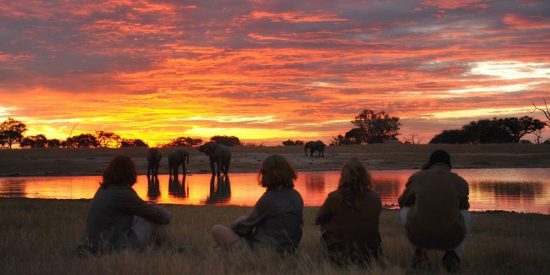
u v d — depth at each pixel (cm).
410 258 710
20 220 1148
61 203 1711
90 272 570
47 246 772
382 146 8062
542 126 11538
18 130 11544
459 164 5838
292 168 694
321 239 684
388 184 3183
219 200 2334
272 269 584
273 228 671
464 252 747
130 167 727
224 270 579
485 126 11850
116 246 696
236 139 10444
